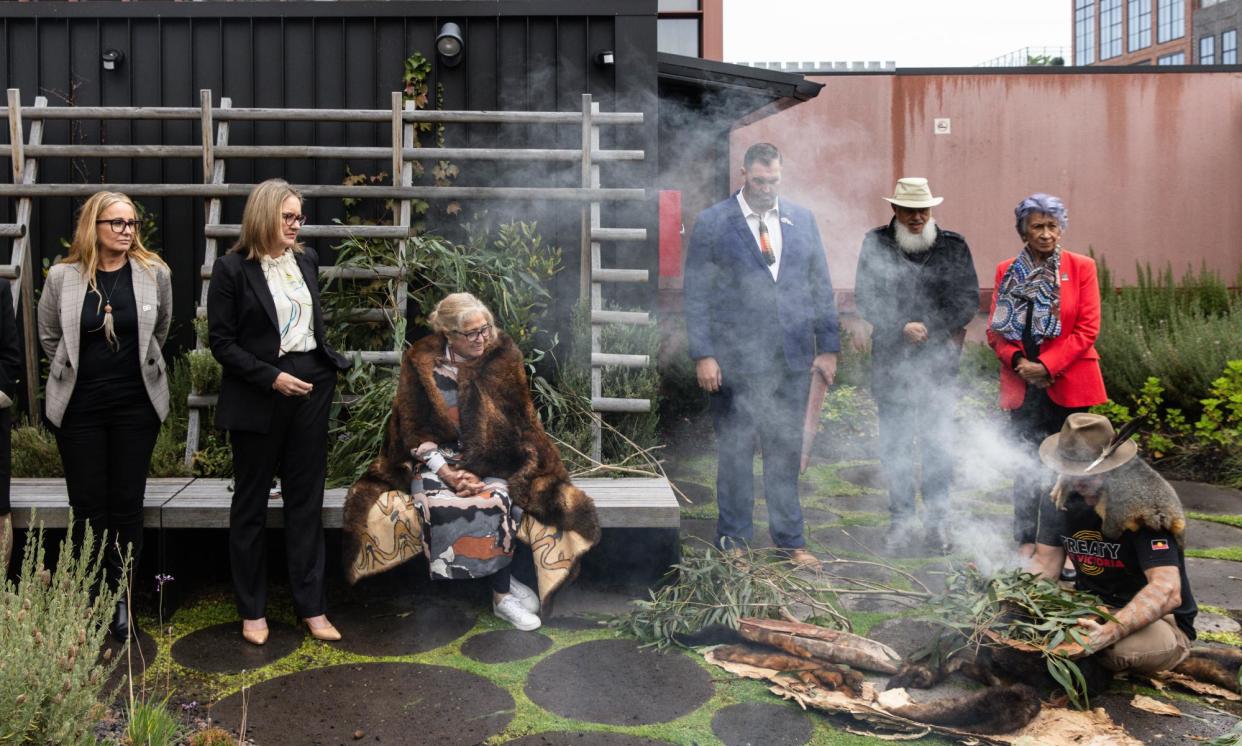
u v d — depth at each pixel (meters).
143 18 5.40
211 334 3.36
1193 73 9.51
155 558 3.82
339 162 5.39
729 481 4.30
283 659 3.40
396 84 5.48
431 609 3.91
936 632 3.21
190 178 5.38
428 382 3.69
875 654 3.19
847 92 9.49
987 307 9.41
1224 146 9.60
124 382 3.45
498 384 3.73
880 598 3.94
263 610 3.55
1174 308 7.70
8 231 4.82
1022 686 2.90
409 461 3.73
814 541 4.77
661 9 8.82
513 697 3.12
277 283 3.43
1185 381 6.59
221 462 4.41
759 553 4.09
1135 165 9.60
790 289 4.21
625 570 4.11
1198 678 3.15
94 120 5.34
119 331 3.43
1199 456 6.23
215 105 5.45
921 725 2.81
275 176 5.39
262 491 3.48
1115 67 9.51
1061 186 9.60
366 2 5.43
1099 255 9.68
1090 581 3.21
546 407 4.98
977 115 9.52
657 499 3.98
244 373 3.33
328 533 4.11
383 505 3.68
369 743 2.82
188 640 3.55
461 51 5.41
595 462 4.53
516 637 3.62
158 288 3.56
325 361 3.55
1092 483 3.05
